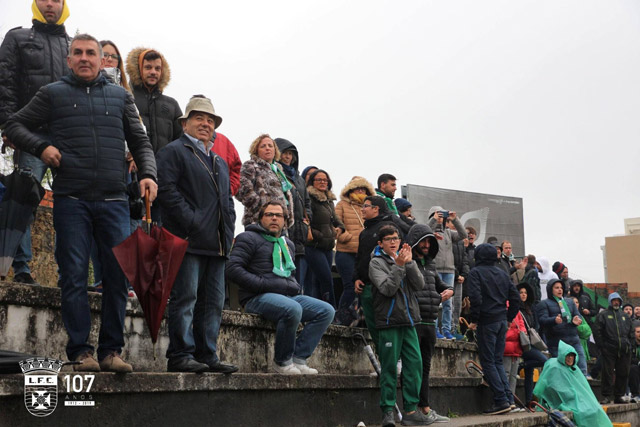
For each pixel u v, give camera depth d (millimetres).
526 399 10711
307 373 6520
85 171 4543
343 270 8625
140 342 5480
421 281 6840
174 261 4645
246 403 5527
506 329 9492
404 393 6965
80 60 4609
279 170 7582
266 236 6664
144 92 6562
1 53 5535
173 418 4809
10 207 4895
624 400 14367
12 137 4504
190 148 5414
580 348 12648
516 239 21969
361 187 8906
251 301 6512
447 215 10234
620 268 46875
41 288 4734
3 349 4473
